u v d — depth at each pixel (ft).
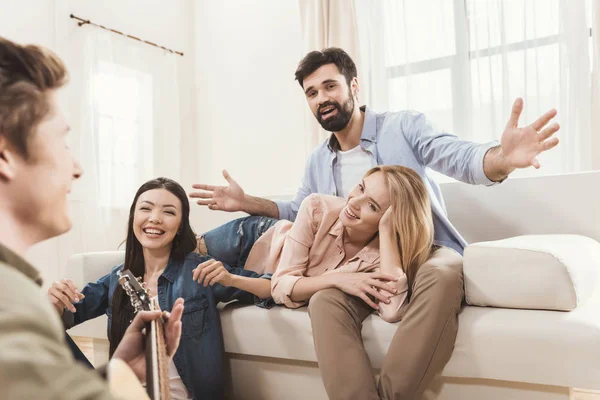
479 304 3.87
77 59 10.67
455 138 5.19
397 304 3.91
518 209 5.67
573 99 8.84
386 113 6.09
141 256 4.89
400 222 4.31
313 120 10.99
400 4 10.60
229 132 13.30
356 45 10.61
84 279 5.44
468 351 3.56
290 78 12.25
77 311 4.69
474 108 9.86
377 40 10.72
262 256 5.36
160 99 12.60
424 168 5.75
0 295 0.82
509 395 3.52
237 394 4.68
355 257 4.60
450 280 3.69
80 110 10.62
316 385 4.22
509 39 9.52
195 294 4.55
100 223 10.64
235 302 5.00
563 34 8.96
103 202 10.84
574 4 8.86
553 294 3.49
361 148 6.04
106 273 5.54
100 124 10.92
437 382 3.75
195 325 4.42
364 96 10.66
